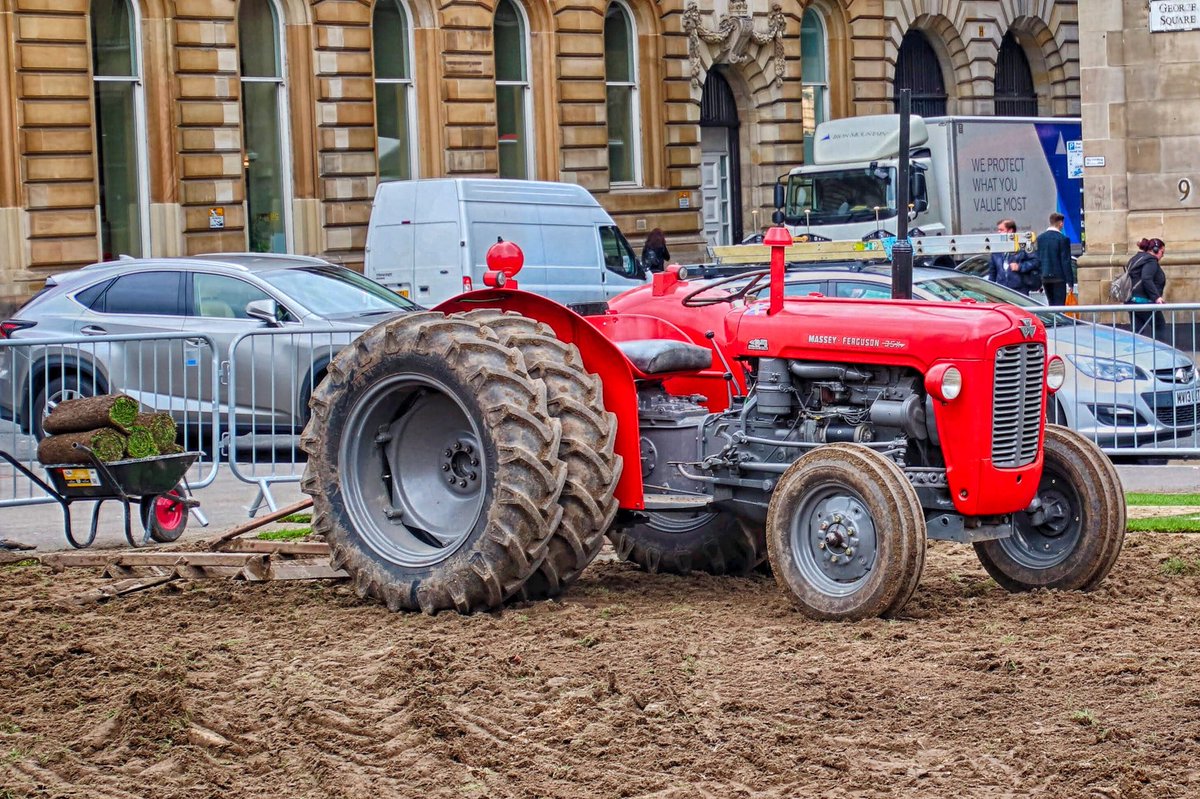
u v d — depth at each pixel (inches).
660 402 392.8
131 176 1123.3
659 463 389.1
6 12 1040.2
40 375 537.3
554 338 371.9
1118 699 283.0
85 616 367.9
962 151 1227.2
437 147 1316.4
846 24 1678.2
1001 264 1047.6
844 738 265.3
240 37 1192.2
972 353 348.2
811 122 1689.2
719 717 276.8
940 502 354.0
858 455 344.2
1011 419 354.0
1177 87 1087.0
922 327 354.6
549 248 952.3
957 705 281.0
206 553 402.0
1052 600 362.9
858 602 342.0
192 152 1138.0
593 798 239.8
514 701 289.4
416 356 367.9
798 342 370.9
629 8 1501.0
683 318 431.8
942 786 241.9
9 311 1041.5
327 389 384.2
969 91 1812.3
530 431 354.0
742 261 951.6
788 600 356.8
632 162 1515.7
